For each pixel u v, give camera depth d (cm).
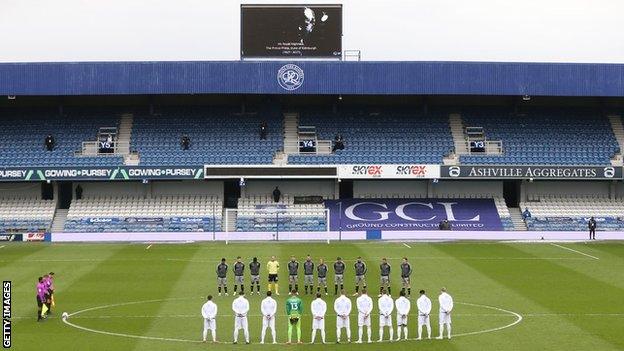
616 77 7112
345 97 7662
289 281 4456
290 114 7562
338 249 5903
